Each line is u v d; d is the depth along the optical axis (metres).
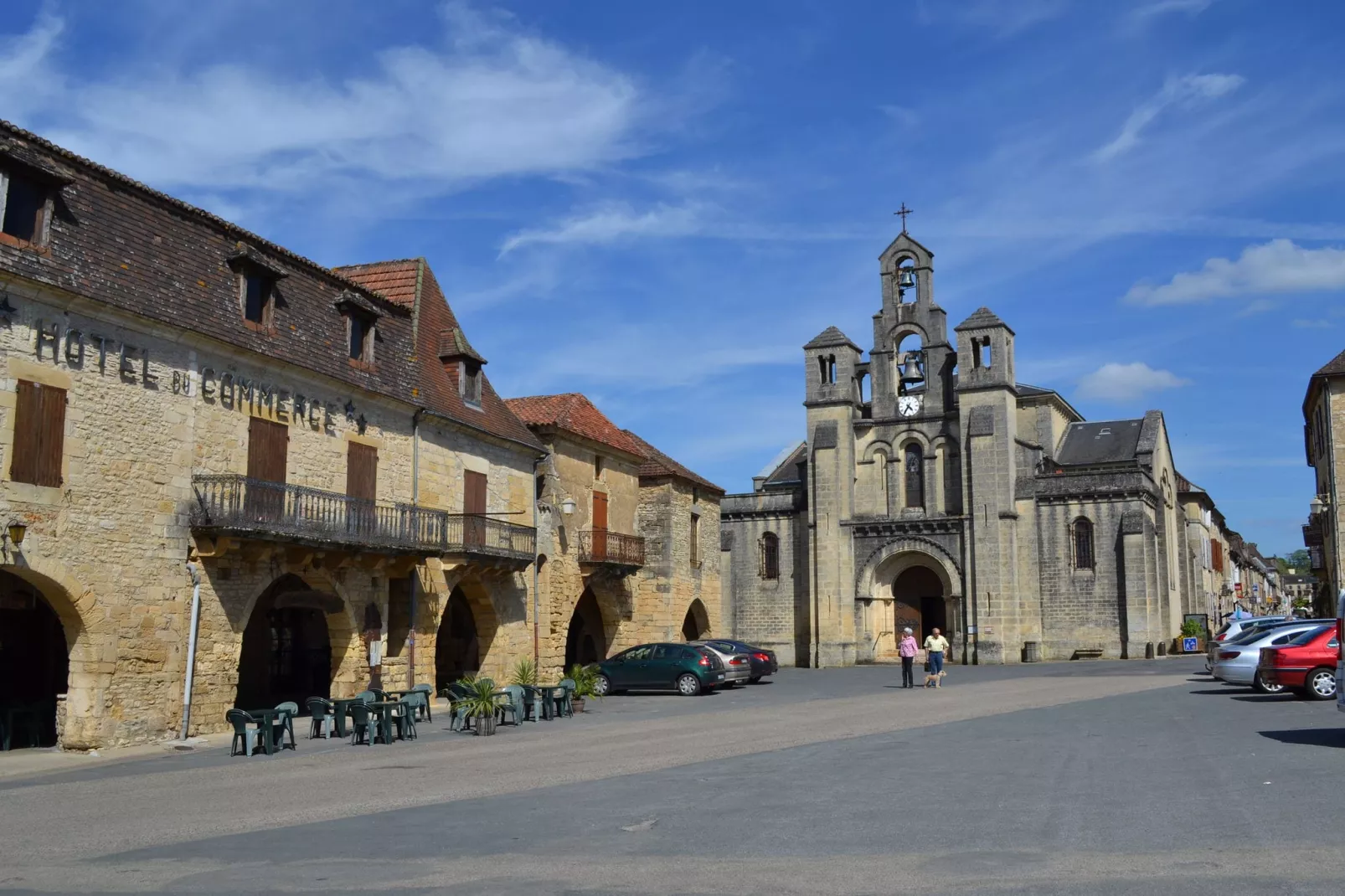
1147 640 53.38
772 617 61.12
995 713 25.34
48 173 19.47
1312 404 53.59
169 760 19.08
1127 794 12.88
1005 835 10.68
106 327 20.50
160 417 21.56
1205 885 8.55
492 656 32.78
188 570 22.02
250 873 9.84
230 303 23.58
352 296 27.58
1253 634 29.17
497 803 13.57
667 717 26.88
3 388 18.52
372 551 25.86
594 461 40.62
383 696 22.94
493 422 33.59
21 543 18.66
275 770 17.56
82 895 9.07
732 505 62.81
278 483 23.64
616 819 12.21
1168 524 62.50
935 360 59.59
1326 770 14.32
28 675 24.28
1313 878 8.70
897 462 59.41
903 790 13.73
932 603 58.91
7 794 15.23
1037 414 63.38
